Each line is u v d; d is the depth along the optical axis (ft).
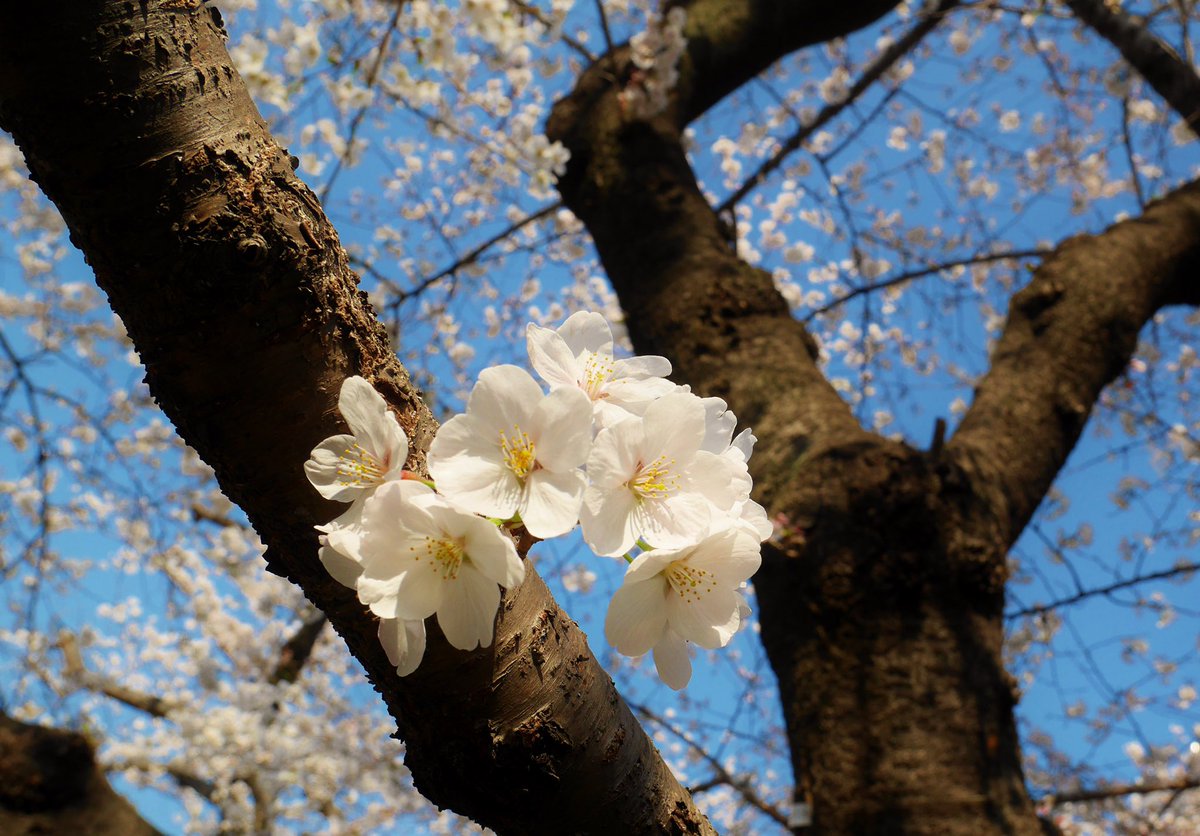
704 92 4.11
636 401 1.07
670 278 3.17
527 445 0.95
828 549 2.32
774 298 3.08
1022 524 2.65
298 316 1.00
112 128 0.97
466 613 0.91
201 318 0.98
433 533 0.91
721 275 3.10
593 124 3.68
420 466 1.03
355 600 1.03
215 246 0.97
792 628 2.35
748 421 2.75
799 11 4.09
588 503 0.95
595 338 1.10
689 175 3.58
